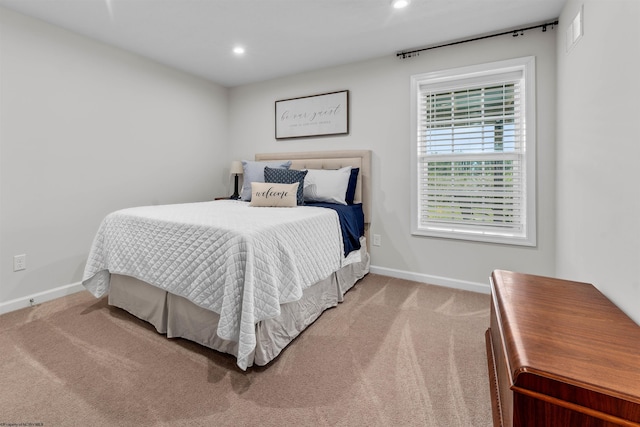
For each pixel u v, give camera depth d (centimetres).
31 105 234
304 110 352
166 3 216
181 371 157
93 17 234
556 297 127
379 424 124
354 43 278
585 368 78
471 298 256
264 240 162
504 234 264
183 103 353
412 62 292
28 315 219
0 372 154
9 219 226
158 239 188
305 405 135
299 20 239
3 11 218
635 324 103
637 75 109
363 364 164
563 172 213
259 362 157
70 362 164
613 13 129
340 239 246
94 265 219
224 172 409
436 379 152
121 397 138
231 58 313
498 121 266
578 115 177
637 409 68
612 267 126
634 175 110
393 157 306
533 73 242
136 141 307
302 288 192
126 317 216
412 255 302
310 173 306
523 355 85
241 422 125
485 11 225
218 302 158
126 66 296
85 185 268
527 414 80
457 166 282
